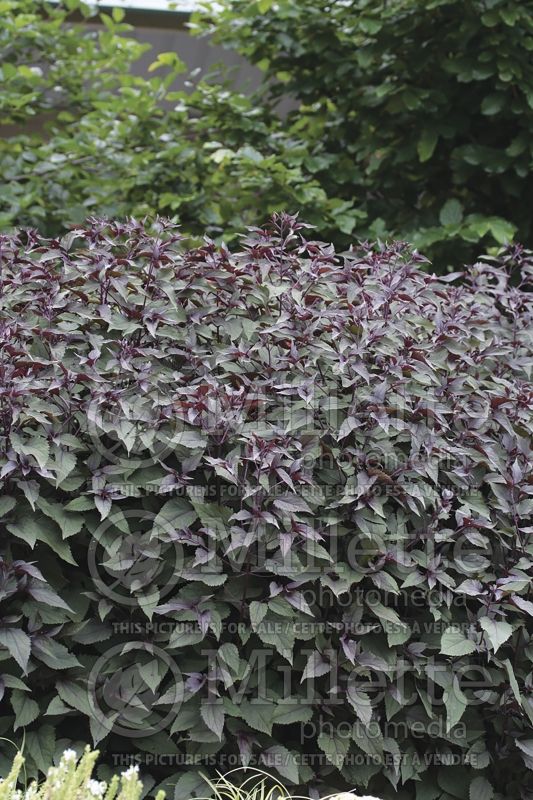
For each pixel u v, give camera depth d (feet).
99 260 10.13
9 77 20.16
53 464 9.00
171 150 19.06
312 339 9.86
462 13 19.84
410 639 10.02
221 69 22.26
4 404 9.03
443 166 21.30
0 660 9.04
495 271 12.39
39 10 23.79
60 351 9.61
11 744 9.00
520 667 10.24
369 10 20.59
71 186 19.88
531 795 10.03
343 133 21.79
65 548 9.11
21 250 11.16
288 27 20.97
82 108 22.15
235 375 9.82
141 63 25.23
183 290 10.27
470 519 9.71
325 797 9.06
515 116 19.80
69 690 9.10
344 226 18.13
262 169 18.48
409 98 19.48
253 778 9.49
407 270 10.96
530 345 11.88
